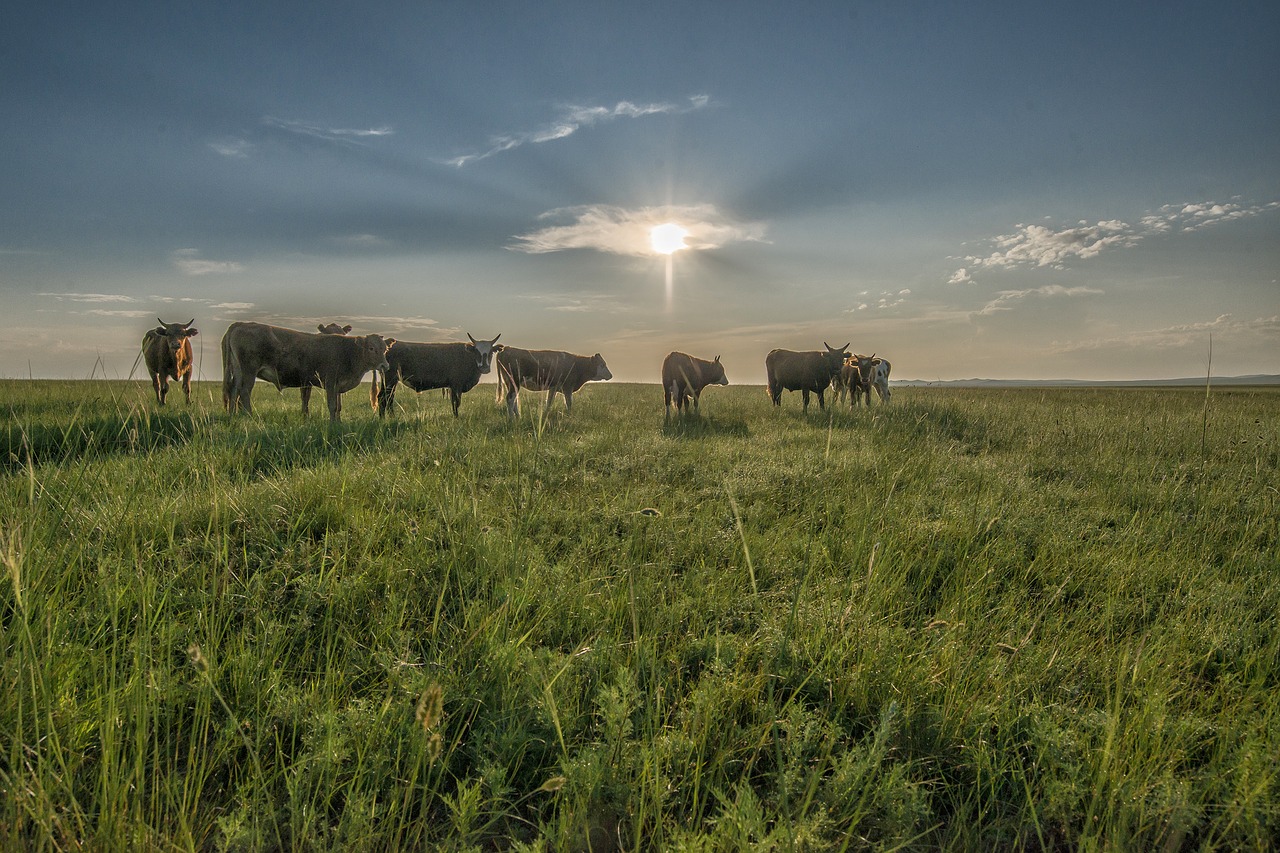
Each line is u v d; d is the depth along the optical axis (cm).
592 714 301
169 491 547
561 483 715
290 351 1290
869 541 519
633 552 484
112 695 254
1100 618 418
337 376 1331
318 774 261
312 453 765
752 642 368
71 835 208
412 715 288
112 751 240
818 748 280
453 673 326
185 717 298
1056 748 274
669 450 929
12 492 481
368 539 467
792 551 523
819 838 228
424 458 732
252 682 311
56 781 239
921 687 319
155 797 236
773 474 768
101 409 868
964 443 1127
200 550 450
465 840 233
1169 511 653
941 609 424
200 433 650
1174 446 1041
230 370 1272
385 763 266
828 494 676
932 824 257
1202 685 354
